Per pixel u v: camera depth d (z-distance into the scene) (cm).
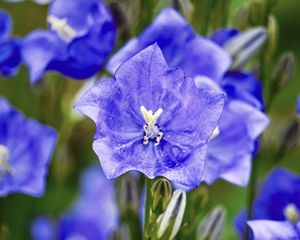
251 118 38
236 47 40
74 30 40
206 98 33
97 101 33
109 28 39
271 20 41
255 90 39
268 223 35
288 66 42
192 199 38
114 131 34
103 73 40
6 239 41
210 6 40
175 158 34
